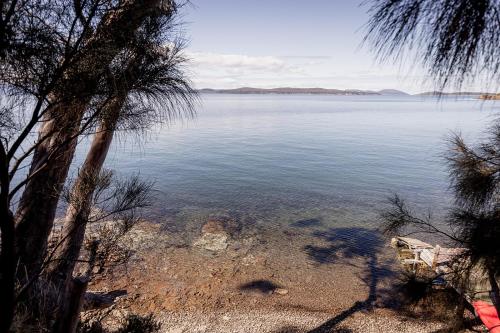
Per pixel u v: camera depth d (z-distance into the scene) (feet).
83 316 31.40
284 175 121.19
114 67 8.70
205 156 156.25
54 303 16.89
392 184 108.58
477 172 12.85
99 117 9.78
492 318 27.37
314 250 57.67
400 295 17.11
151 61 9.20
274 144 199.00
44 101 8.60
